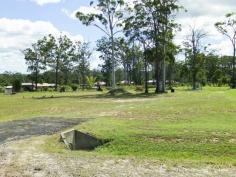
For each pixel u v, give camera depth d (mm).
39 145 15383
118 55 109500
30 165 11711
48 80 130000
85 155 13297
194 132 16516
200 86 92562
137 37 63312
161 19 61500
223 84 110750
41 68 110812
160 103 35125
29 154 13406
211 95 47750
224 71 118438
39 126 21094
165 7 61188
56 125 21234
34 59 110125
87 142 16812
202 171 10914
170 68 105625
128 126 18969
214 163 11945
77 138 17250
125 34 63062
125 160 12422
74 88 94688
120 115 25141
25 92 88500
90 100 45156
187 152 14430
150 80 131125
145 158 12875
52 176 10523
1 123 23109
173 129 17453
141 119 22312
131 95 55344
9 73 147375
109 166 11586
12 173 10852
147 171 10938
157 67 63156
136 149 15227
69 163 11977
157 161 12234
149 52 62062
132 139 16078
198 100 37531
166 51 62719
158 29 62062
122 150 15328
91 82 106312
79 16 67062
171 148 14906
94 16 67250
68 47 113062
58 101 45156
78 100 45906
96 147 16266
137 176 10414
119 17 68500
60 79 125625
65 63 113250
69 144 16531
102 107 33156
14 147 14883
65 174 10688
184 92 62000
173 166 11500
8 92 80312
